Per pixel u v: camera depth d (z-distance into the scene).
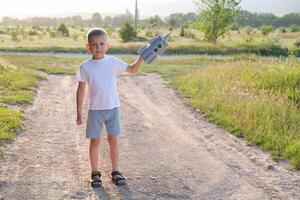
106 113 4.20
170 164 5.00
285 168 4.91
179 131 6.55
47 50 27.12
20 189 4.20
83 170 4.71
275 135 5.81
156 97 9.80
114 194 4.14
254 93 8.74
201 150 5.56
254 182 4.52
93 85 4.14
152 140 5.99
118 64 4.19
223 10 33.91
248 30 57.94
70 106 8.31
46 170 4.68
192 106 8.56
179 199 4.10
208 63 18.47
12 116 6.68
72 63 18.22
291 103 7.72
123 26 37.81
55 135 6.08
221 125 6.87
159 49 4.09
